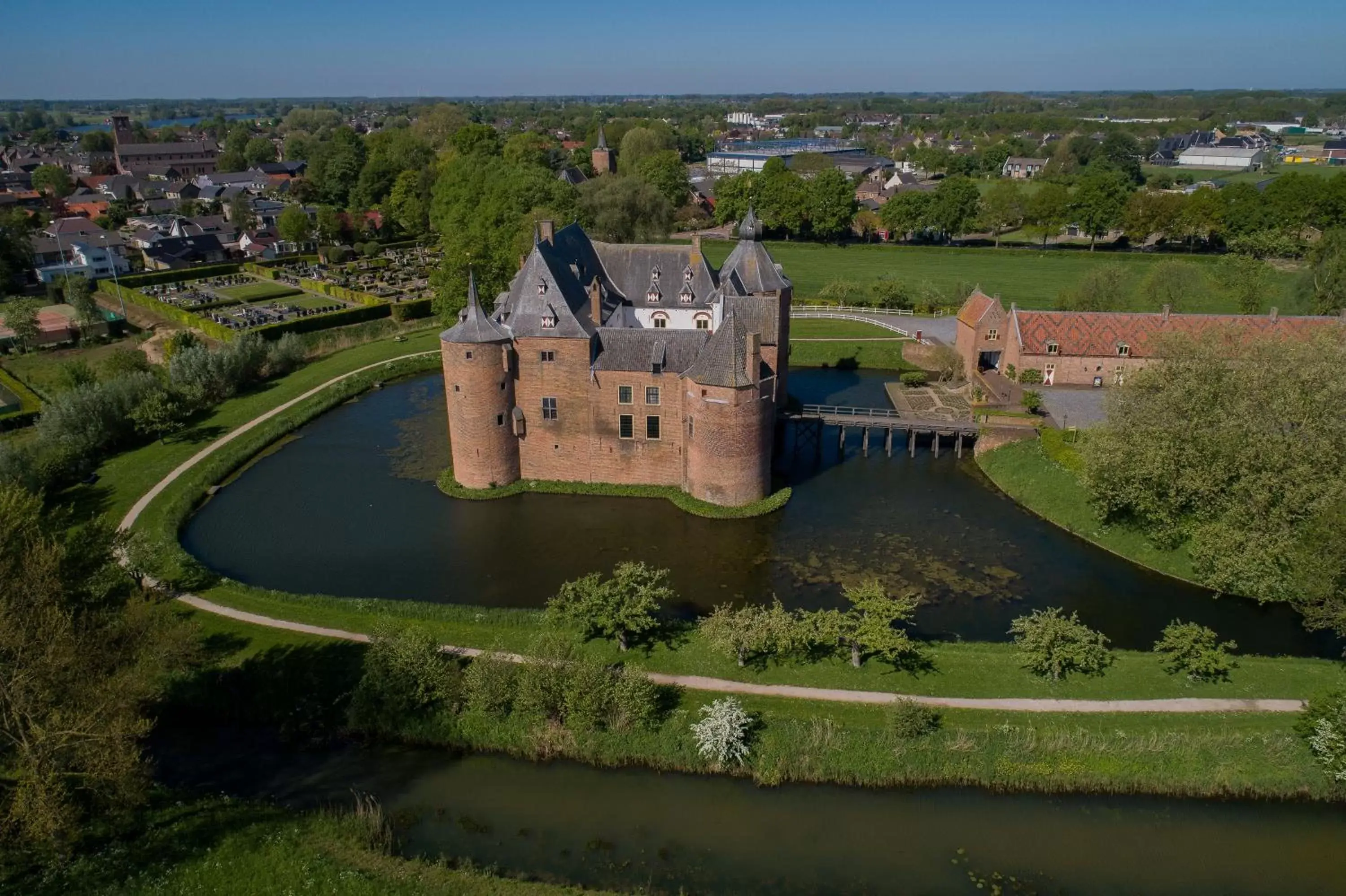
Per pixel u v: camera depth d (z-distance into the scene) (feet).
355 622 161.07
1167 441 178.91
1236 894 109.70
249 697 143.33
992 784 126.62
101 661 118.93
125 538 157.48
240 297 455.63
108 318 409.49
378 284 475.72
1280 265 462.60
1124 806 123.75
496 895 107.34
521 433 227.40
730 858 114.93
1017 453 237.45
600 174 630.33
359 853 114.21
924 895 108.78
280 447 259.60
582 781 129.49
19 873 107.65
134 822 117.50
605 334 222.28
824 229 577.02
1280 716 132.87
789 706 137.18
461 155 615.98
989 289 436.76
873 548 197.98
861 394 299.38
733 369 204.54
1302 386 173.88
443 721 136.56
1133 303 360.07
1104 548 197.26
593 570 188.03
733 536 203.82
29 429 279.69
